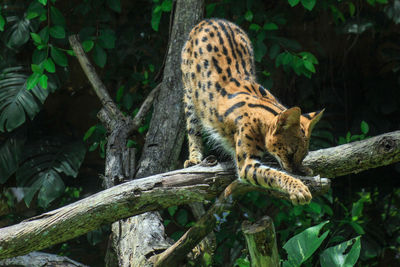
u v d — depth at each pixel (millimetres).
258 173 6777
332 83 13031
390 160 7270
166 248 6840
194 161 8750
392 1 12375
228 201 6777
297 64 10648
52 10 10695
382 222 13383
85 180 12750
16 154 11688
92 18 11430
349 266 7047
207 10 11094
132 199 6621
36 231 6336
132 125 9719
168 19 11906
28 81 10211
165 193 6812
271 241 5625
